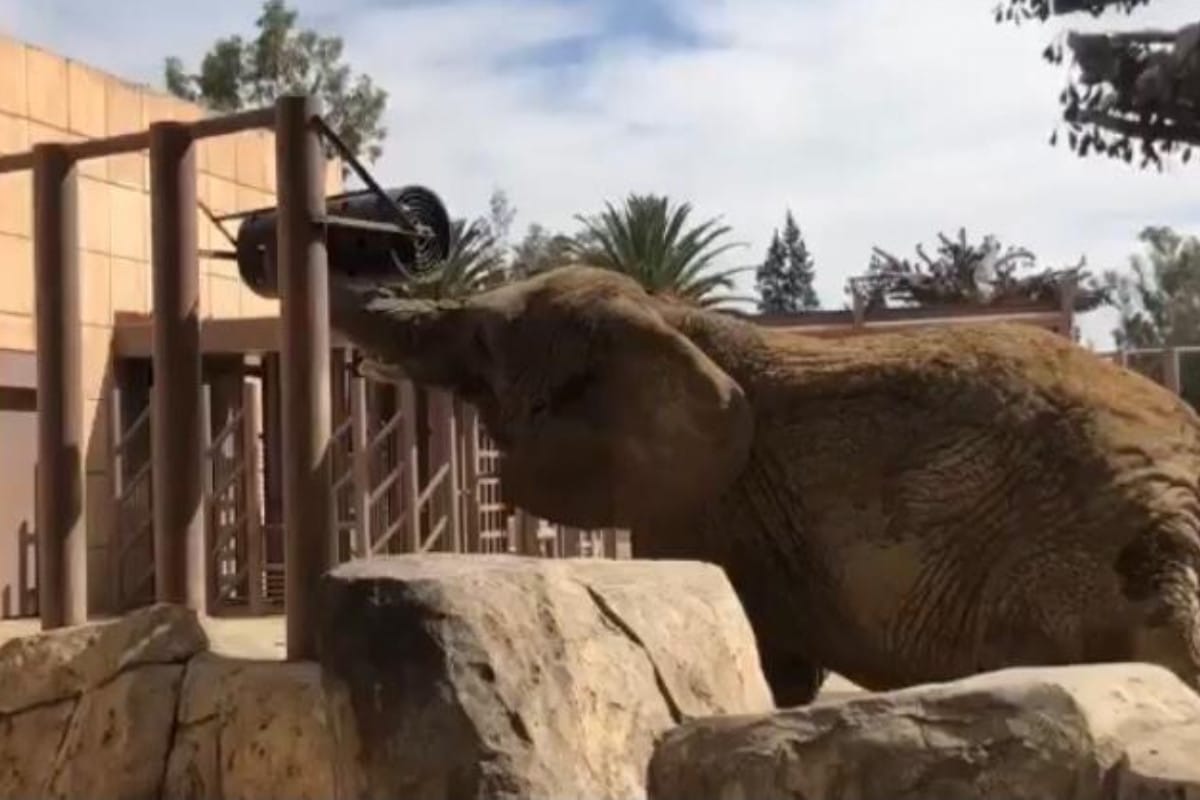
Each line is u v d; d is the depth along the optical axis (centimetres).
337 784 484
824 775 402
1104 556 639
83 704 802
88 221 1867
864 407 706
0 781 816
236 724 751
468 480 1700
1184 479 652
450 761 452
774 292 9525
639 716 502
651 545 747
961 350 704
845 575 694
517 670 469
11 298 1741
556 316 781
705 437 723
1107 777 370
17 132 1762
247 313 2159
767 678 731
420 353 826
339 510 1727
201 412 887
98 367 1872
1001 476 666
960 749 387
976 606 663
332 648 478
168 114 2042
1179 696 404
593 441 752
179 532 868
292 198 805
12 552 1742
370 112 4634
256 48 4572
